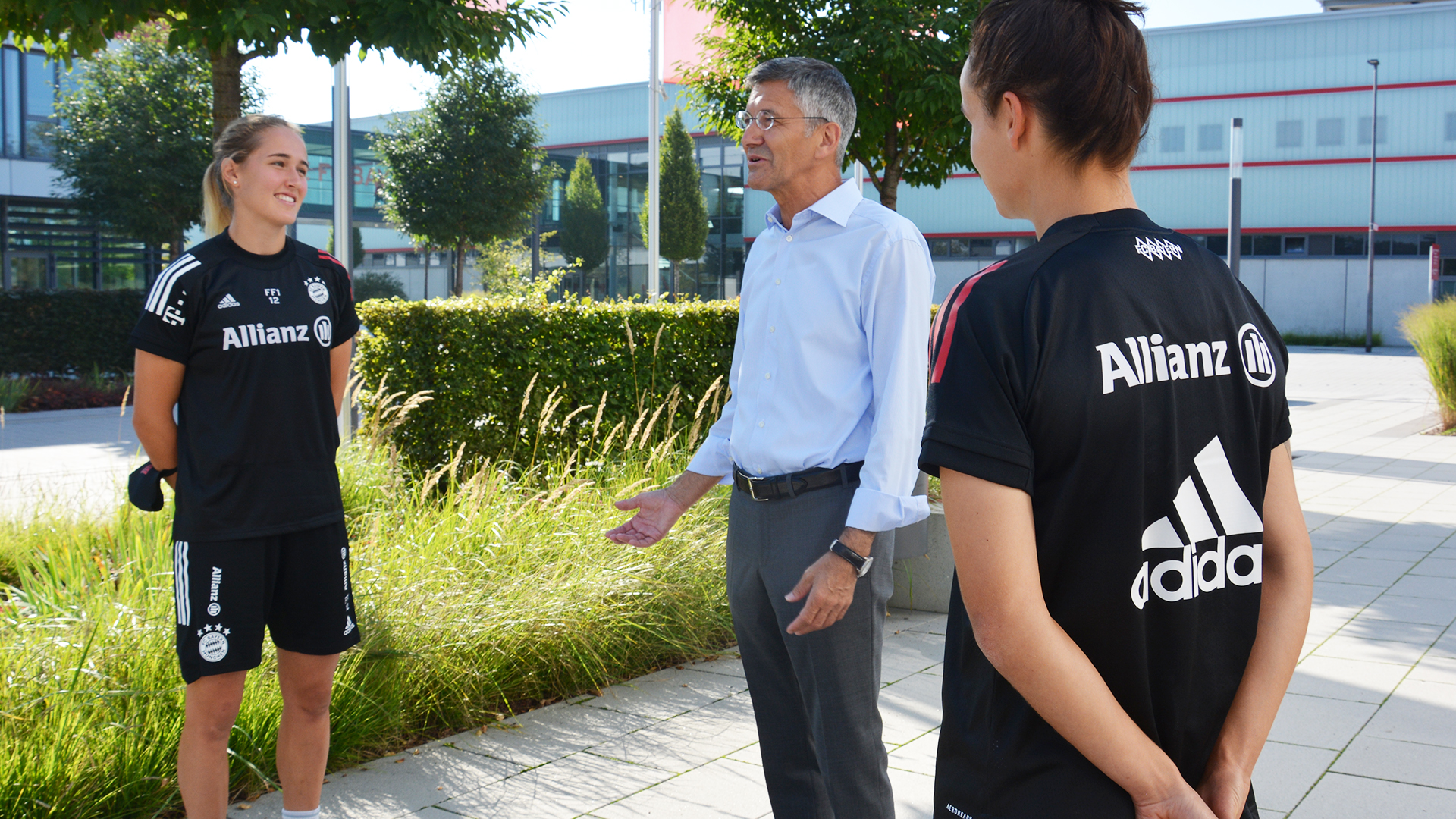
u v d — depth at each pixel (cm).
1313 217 3634
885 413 203
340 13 508
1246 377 106
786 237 225
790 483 216
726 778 306
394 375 589
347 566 257
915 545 479
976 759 105
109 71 1909
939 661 423
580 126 4269
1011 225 3753
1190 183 3772
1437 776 308
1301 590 110
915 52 745
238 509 235
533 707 372
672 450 597
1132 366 98
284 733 259
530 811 283
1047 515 97
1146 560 98
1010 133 108
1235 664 105
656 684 396
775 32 821
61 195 2398
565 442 639
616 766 316
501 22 548
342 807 285
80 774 266
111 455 1038
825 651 212
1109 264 100
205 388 234
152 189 1883
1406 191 3512
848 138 229
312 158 3095
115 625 321
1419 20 3444
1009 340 96
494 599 384
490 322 613
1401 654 426
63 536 492
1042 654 93
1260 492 107
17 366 1712
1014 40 106
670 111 3931
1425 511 756
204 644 233
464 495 476
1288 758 322
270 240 245
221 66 525
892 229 211
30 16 486
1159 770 94
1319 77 3588
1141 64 106
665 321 702
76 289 1800
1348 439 1214
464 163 2359
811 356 216
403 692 340
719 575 450
